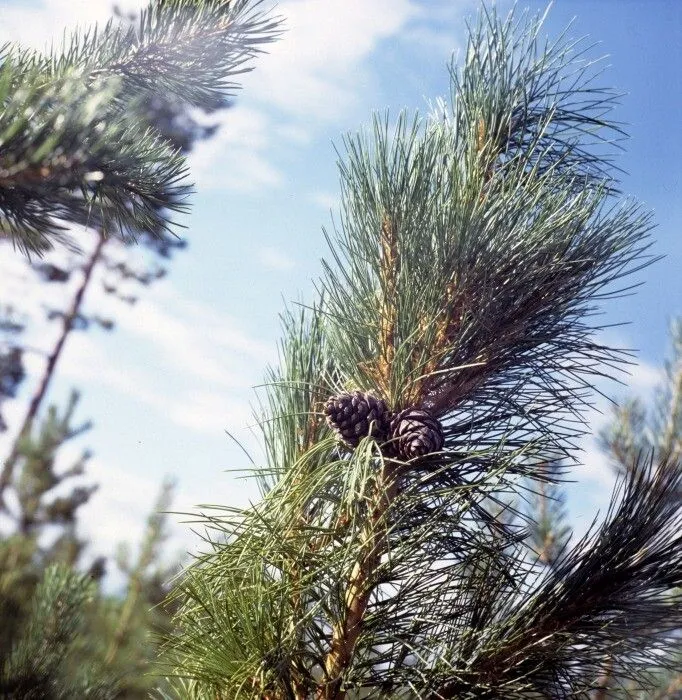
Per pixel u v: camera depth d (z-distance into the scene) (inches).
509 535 33.5
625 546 29.8
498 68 38.8
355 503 31.9
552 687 30.3
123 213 27.2
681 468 30.7
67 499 146.1
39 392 183.8
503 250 33.2
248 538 31.9
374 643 33.0
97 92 22.4
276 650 31.6
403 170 35.4
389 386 35.7
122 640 93.0
